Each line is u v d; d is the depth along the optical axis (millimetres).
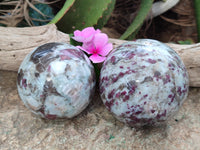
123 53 164
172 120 197
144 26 324
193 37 316
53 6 304
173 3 295
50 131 182
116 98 157
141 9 268
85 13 213
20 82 162
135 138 179
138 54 159
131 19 324
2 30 222
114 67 161
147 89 149
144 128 184
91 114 198
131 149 172
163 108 153
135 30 254
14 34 220
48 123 190
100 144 175
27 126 187
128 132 183
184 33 321
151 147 174
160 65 153
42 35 219
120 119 168
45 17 295
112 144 175
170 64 156
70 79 155
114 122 192
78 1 203
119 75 156
